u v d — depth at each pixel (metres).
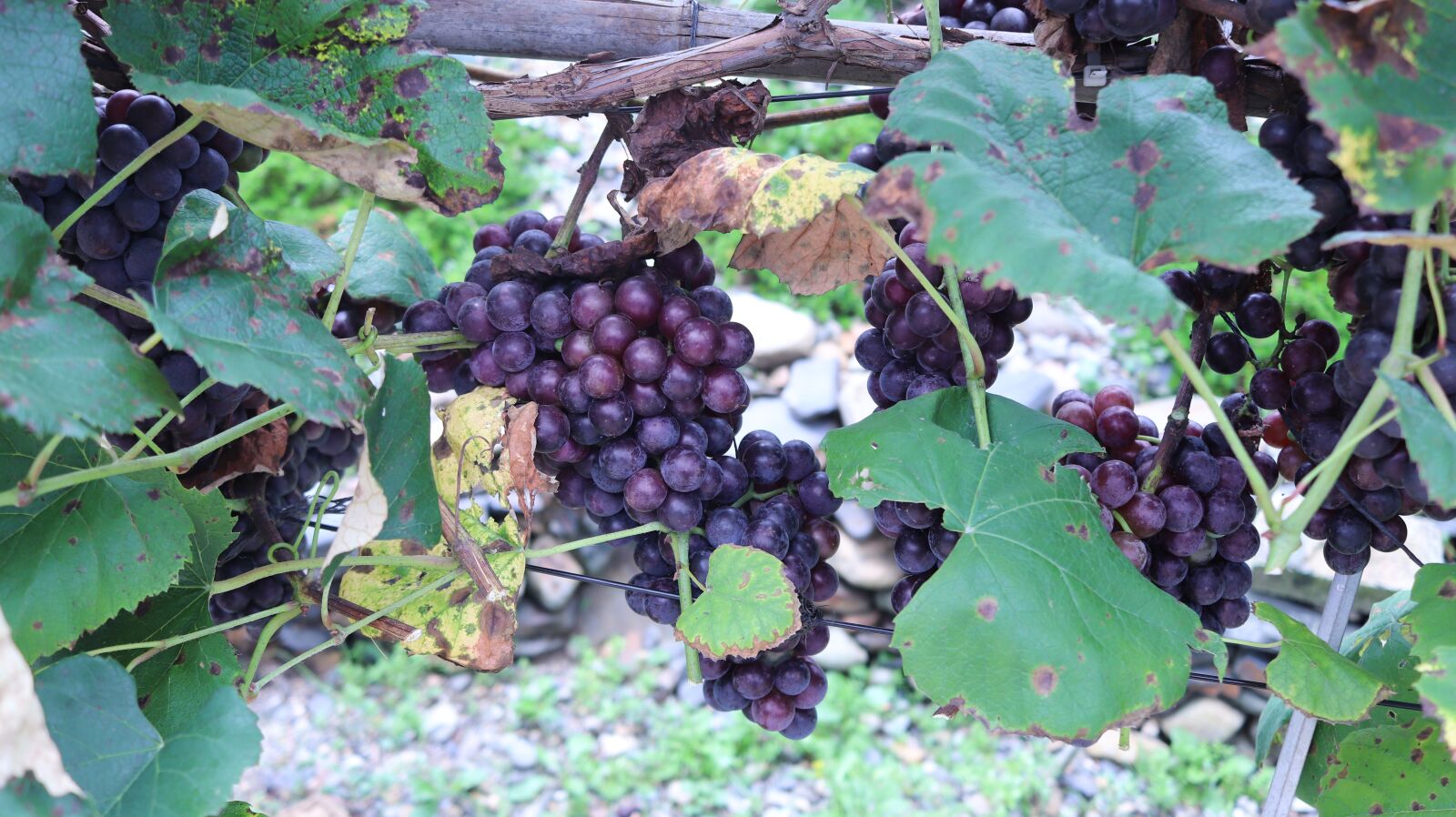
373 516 0.57
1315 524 0.66
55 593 0.57
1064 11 0.61
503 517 0.72
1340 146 0.51
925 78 0.57
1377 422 0.53
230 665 0.64
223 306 0.55
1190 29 0.62
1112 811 1.89
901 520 0.65
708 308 0.66
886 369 0.69
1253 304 0.66
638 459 0.65
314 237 0.71
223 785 0.53
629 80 0.65
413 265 0.77
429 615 0.66
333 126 0.60
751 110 0.66
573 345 0.65
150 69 0.58
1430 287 0.55
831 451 0.63
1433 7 0.51
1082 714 0.58
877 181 0.53
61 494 0.58
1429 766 0.67
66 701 0.54
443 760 1.98
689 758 1.97
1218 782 1.91
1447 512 0.64
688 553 0.67
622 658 2.14
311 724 2.04
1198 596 0.67
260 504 0.74
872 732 2.01
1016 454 0.62
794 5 0.63
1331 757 0.70
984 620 0.59
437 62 0.60
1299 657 0.62
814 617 0.68
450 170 0.61
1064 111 0.56
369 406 0.59
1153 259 0.54
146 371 0.52
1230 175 0.54
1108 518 0.64
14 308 0.50
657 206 0.62
